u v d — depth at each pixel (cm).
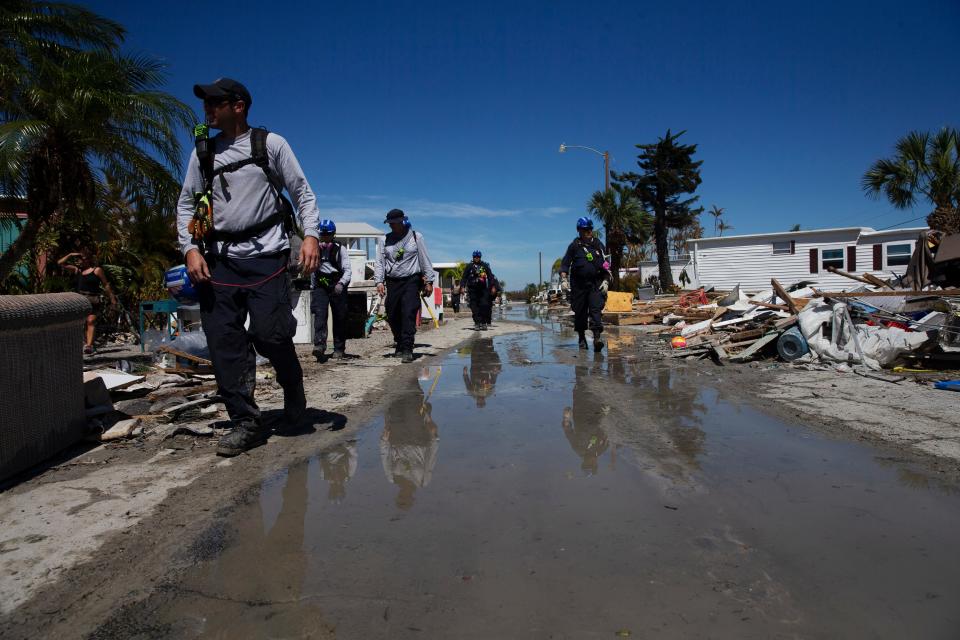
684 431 352
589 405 432
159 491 267
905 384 475
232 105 325
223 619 166
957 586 176
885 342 562
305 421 398
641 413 402
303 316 927
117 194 1015
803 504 238
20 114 798
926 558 193
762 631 155
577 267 765
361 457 315
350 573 190
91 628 163
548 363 670
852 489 254
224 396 325
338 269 716
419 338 1070
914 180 1644
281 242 334
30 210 795
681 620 161
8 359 276
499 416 404
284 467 301
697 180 4084
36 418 299
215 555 204
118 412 389
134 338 1008
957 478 264
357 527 225
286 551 206
